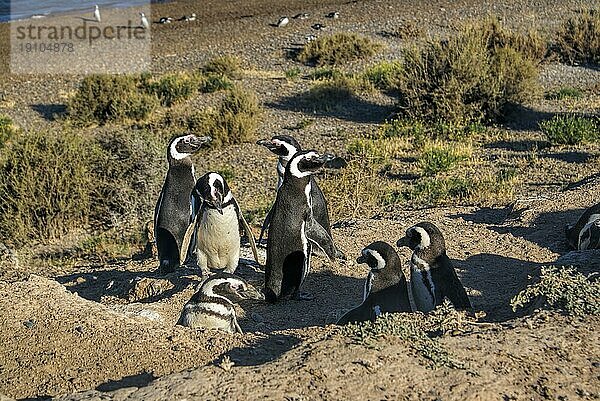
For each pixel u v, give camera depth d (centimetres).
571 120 1759
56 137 1550
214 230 791
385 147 1781
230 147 1923
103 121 2191
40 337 568
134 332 570
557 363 480
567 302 561
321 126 2048
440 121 1947
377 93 2309
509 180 1429
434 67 2016
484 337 507
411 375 454
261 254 934
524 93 1983
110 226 1468
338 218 1273
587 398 447
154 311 724
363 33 3017
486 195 1327
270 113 2183
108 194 1502
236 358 524
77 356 541
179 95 2309
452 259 914
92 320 591
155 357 534
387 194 1421
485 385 448
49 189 1444
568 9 3133
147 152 1540
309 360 466
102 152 1541
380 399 434
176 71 2680
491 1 3388
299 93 2356
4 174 1459
